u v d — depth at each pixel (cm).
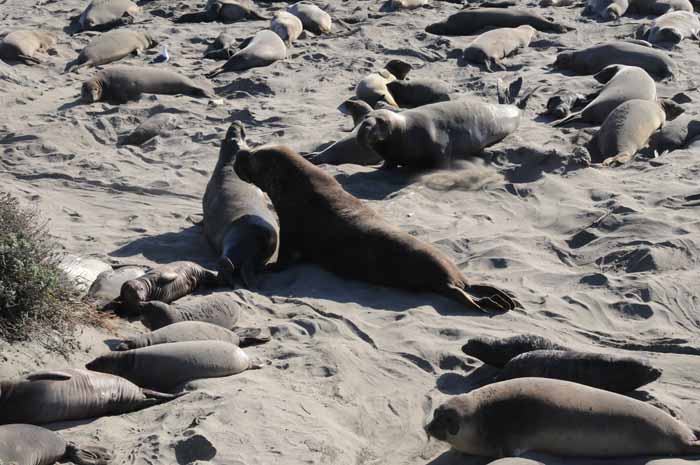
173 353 1124
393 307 1391
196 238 1697
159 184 2017
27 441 925
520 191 1881
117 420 1038
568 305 1373
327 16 3531
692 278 1430
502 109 2162
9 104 2645
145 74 2725
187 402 1065
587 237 1633
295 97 2714
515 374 1105
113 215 1833
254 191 1703
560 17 3603
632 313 1351
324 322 1311
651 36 3116
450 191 1911
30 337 1130
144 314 1270
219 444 966
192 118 2488
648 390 1088
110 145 2353
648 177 1914
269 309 1384
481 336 1266
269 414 1034
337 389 1115
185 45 3388
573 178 1931
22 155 2212
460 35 3419
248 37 3288
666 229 1611
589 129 2267
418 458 978
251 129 2397
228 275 1474
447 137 2042
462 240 1633
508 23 3400
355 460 970
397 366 1193
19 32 3178
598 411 918
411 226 1708
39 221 1747
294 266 1570
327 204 1549
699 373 1149
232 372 1148
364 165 2119
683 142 2122
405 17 3681
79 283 1333
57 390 1015
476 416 938
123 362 1106
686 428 925
